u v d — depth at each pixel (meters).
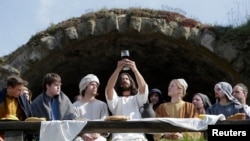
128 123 7.50
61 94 9.23
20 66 16.80
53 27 17.00
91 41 17.28
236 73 16.70
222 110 10.18
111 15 16.91
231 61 16.56
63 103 9.10
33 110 9.02
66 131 7.48
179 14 17.03
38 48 16.84
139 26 16.80
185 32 16.73
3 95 8.84
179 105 10.09
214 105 10.39
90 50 17.98
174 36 16.81
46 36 16.92
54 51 16.94
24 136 7.73
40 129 7.49
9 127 7.50
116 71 9.39
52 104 9.08
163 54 18.53
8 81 8.80
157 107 10.86
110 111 9.64
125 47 18.22
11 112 8.77
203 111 11.19
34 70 17.16
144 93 9.34
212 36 16.69
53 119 8.95
